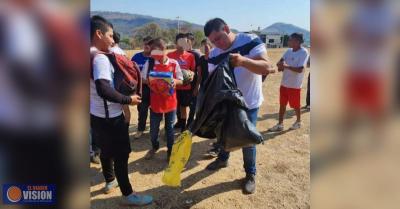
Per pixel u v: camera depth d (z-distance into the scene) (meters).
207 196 3.89
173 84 4.57
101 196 3.87
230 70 3.20
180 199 3.82
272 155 5.16
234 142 3.19
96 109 3.17
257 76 3.75
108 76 2.99
